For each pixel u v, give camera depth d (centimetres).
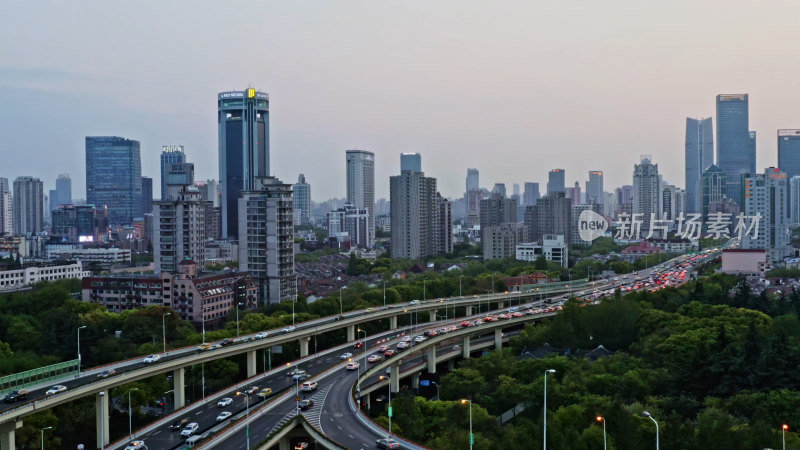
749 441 16412
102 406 18775
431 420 19575
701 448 16600
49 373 18488
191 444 16212
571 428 16912
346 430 16800
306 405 18825
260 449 15600
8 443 16362
